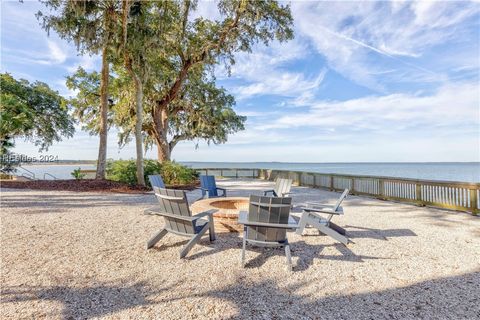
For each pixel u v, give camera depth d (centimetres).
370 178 975
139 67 1138
